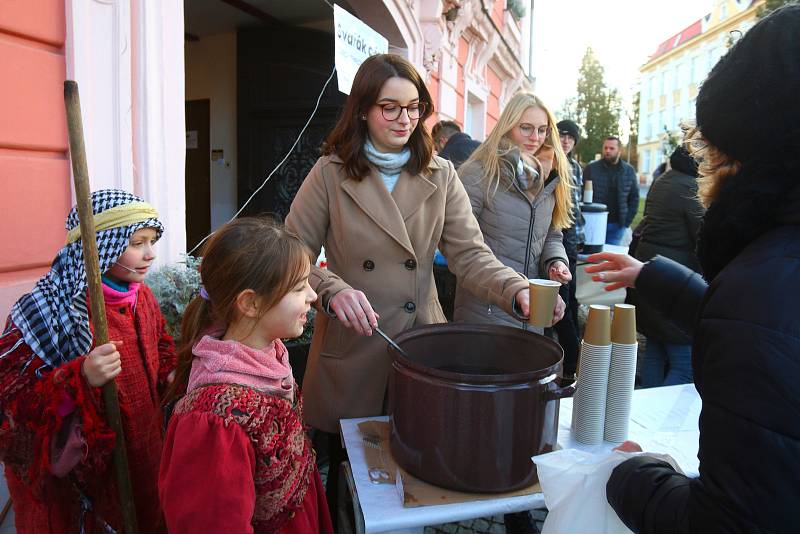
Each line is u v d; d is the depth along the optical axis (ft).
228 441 3.12
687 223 10.18
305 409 5.51
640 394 5.49
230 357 3.39
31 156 6.40
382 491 3.75
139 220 4.38
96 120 7.08
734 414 2.18
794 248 2.27
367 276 5.21
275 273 3.41
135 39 7.59
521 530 5.74
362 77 5.01
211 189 17.28
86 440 3.86
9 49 6.10
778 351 2.10
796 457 2.06
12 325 4.05
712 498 2.28
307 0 14.25
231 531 3.00
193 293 7.41
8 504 5.82
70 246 4.27
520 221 7.26
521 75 37.70
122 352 4.49
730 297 2.29
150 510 4.68
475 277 5.27
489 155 7.38
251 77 16.07
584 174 19.21
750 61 2.39
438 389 3.59
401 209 5.25
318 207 5.32
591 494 3.20
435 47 18.71
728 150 2.52
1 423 3.91
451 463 3.65
